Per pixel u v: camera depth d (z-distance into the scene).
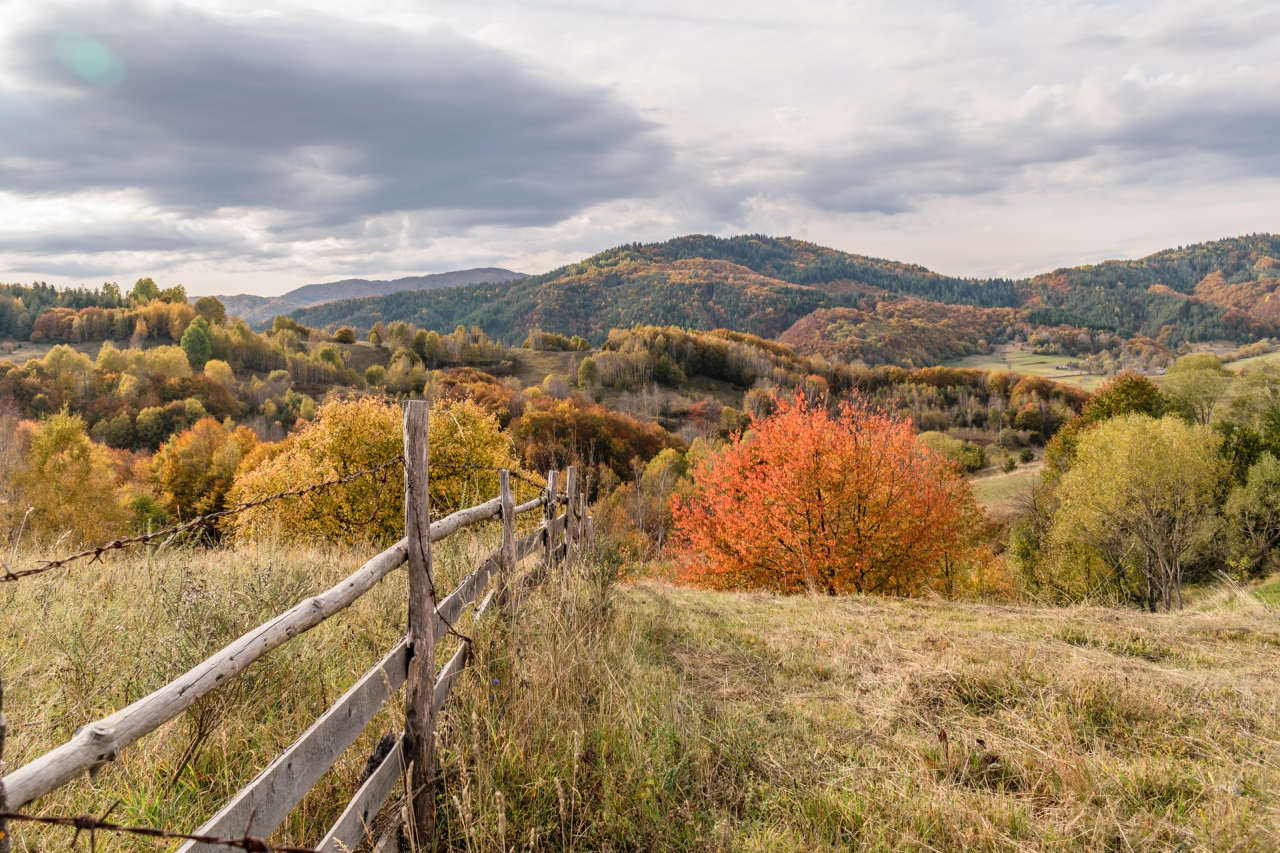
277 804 1.98
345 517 14.75
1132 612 8.65
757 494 19.09
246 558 6.16
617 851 3.12
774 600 9.92
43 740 2.92
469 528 6.22
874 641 6.81
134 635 3.83
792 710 4.92
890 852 3.18
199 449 52.28
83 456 32.66
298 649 3.70
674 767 3.61
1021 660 5.76
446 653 4.12
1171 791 3.76
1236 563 29.62
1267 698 5.09
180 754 3.00
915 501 18.08
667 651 6.22
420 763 2.90
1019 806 3.54
